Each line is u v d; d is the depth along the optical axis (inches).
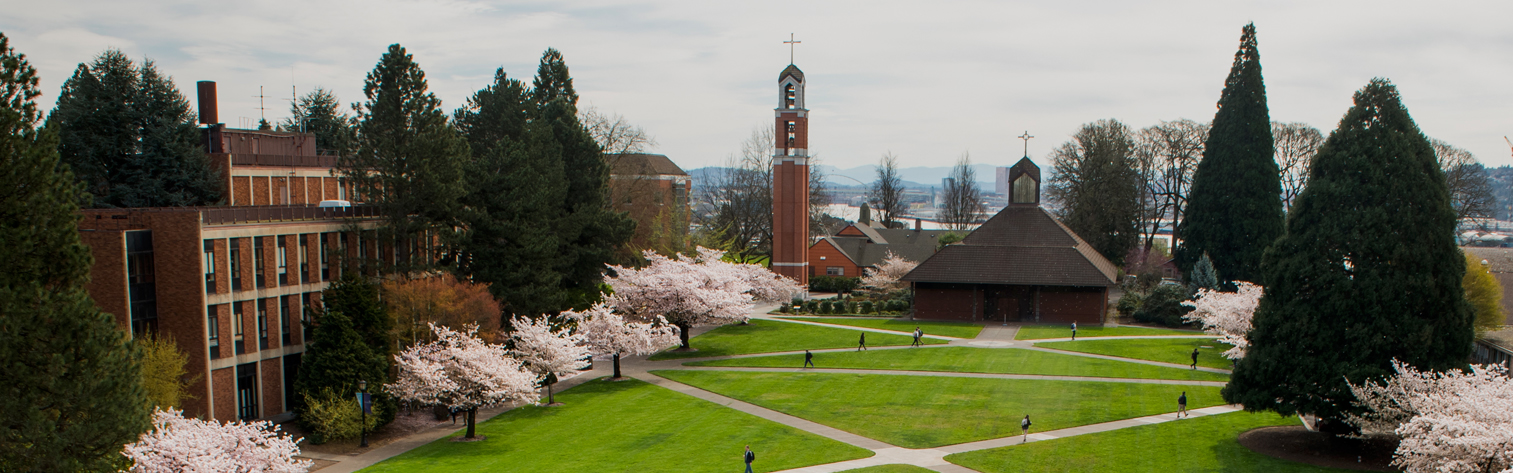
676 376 2140.7
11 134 941.8
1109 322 2965.1
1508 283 2336.4
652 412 1769.2
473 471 1382.9
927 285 3038.9
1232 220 3169.3
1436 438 1073.5
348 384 1608.0
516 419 1758.1
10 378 919.0
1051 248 2992.1
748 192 4045.3
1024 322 2962.6
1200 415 1670.8
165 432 1182.3
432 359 1699.1
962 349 2432.3
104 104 2071.9
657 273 2605.8
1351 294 1337.4
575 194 2669.8
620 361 2362.2
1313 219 1395.2
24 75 964.6
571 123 2696.9
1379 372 1304.1
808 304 3292.3
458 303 1836.9
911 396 1866.4
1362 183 1354.6
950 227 5319.9
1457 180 3752.5
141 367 1034.7
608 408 1817.2
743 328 2881.4
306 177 2645.2
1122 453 1422.2
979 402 1800.0
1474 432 1056.2
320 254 1886.1
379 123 2003.0
